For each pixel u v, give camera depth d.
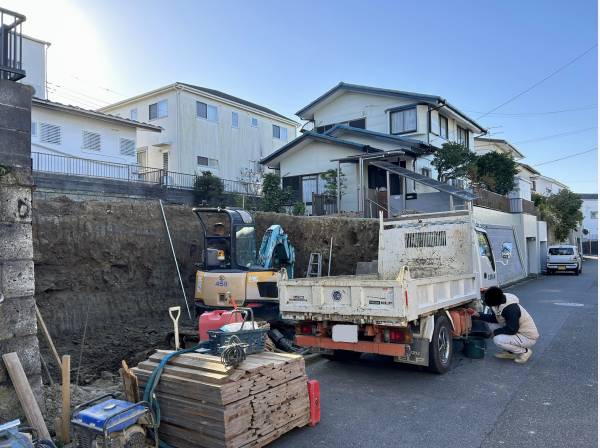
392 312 6.52
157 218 11.76
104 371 7.33
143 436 4.22
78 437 4.08
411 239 9.81
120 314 10.33
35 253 9.02
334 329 7.08
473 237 9.17
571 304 15.22
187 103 27.70
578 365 7.76
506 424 5.25
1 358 4.54
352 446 4.74
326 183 23.42
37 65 22.20
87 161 21.50
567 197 42.84
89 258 10.02
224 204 22.73
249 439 4.32
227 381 4.23
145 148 28.25
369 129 26.30
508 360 8.23
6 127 4.95
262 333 5.27
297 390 5.00
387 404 6.00
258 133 32.81
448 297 7.83
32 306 4.87
